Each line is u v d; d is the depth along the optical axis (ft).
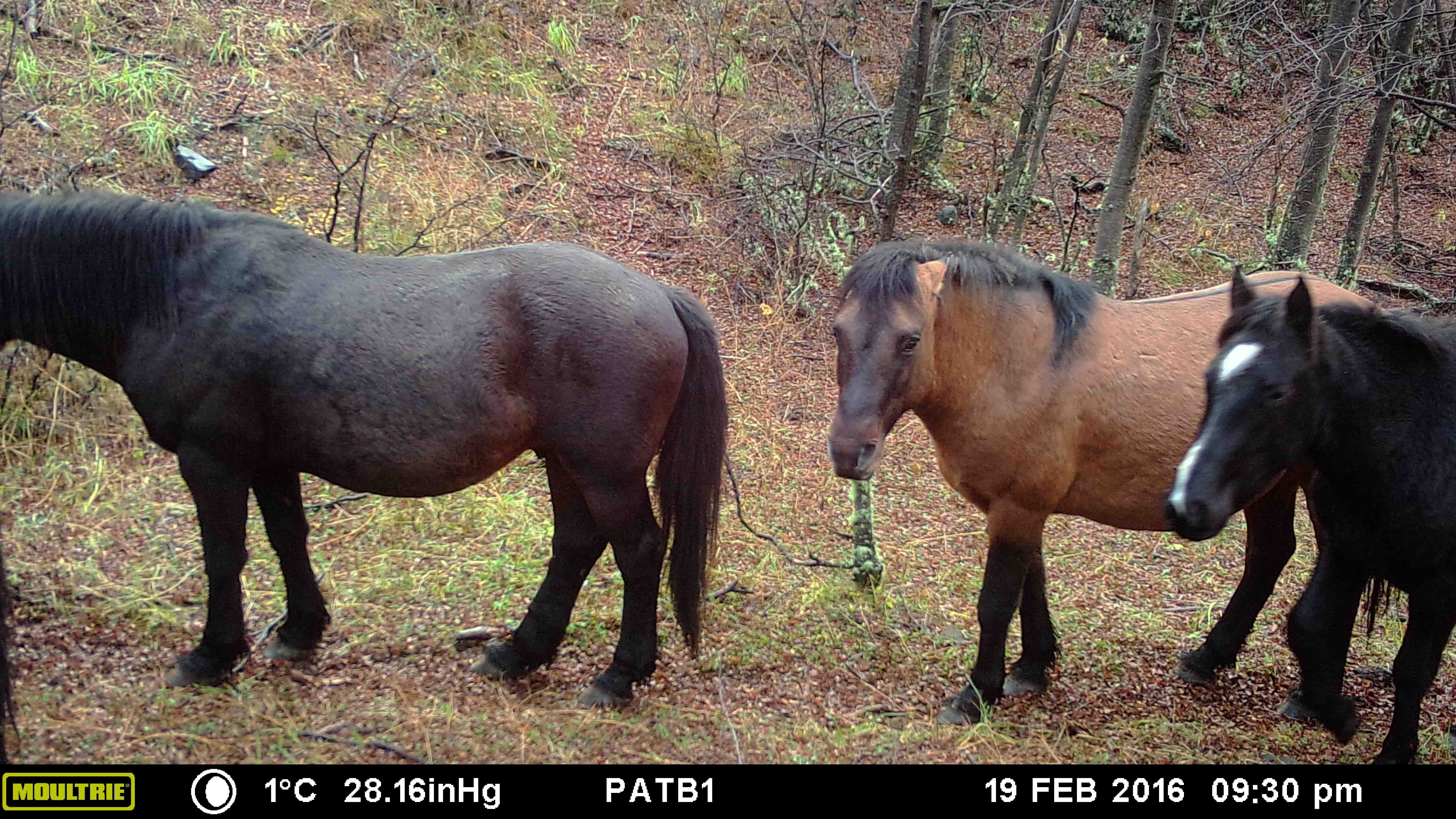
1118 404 11.64
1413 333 10.46
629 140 27.78
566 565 12.51
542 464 17.94
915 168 30.40
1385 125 25.79
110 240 10.60
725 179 27.09
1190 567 17.21
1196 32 39.14
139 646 12.60
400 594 14.26
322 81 25.96
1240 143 36.04
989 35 35.83
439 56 28.04
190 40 25.57
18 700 11.18
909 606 14.99
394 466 10.97
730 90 30.89
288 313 10.62
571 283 11.05
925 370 11.14
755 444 19.15
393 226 21.54
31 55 22.99
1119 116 36.55
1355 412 10.42
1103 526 18.28
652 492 16.06
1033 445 11.62
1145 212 25.17
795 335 22.82
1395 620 15.90
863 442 10.61
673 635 13.88
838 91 30.71
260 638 12.91
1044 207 30.58
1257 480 9.84
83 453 16.16
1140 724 12.82
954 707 12.46
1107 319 12.01
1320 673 11.82
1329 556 11.66
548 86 29.09
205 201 13.04
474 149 25.49
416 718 11.35
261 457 11.18
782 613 14.56
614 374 10.95
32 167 19.90
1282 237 27.76
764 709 12.39
